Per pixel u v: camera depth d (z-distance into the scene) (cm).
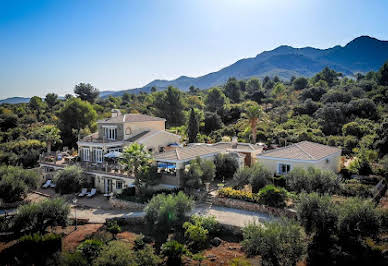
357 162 3403
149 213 2270
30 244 1944
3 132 6994
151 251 1856
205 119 7675
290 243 1550
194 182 2923
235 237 2169
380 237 1831
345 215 1692
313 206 1797
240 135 6438
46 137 5184
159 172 3291
